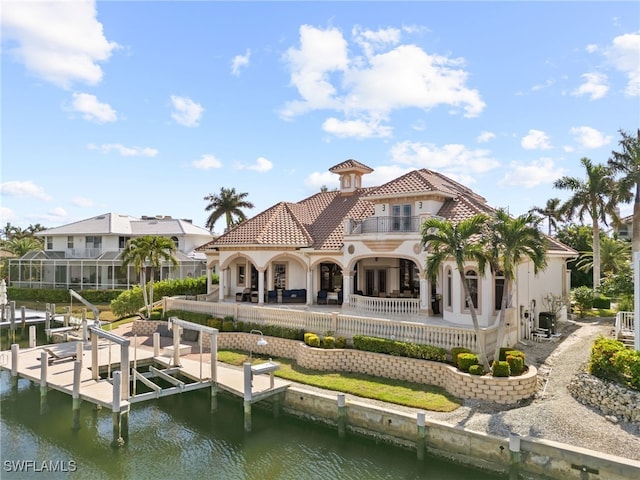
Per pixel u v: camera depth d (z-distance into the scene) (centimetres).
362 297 2875
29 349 2750
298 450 1728
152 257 3506
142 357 2581
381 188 2975
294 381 2145
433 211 2783
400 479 1514
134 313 3988
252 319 2878
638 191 3978
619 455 1370
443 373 2006
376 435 1744
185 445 1789
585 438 1480
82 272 4912
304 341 2509
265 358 2577
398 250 2761
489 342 2134
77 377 1950
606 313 3500
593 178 4081
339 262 3039
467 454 1541
